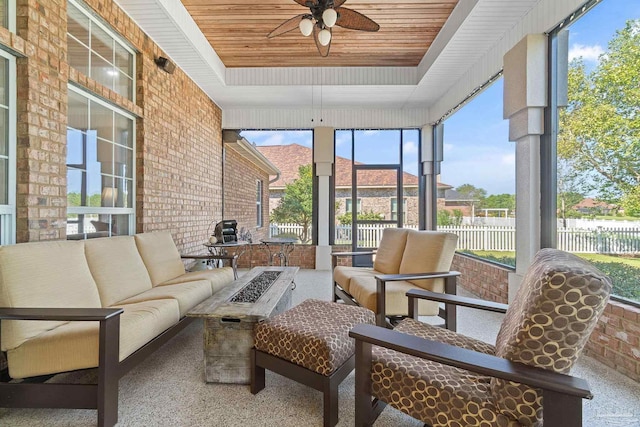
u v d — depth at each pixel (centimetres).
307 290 418
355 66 479
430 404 124
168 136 388
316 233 598
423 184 592
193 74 439
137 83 334
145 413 165
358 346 138
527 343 105
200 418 161
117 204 309
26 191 201
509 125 314
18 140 200
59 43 227
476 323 294
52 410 167
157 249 311
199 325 301
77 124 259
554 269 103
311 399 179
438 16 354
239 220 629
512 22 316
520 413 107
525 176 297
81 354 155
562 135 270
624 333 204
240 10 345
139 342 180
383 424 158
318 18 258
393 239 340
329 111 583
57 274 188
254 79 481
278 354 174
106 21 283
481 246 404
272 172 617
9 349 155
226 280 331
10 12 198
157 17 314
